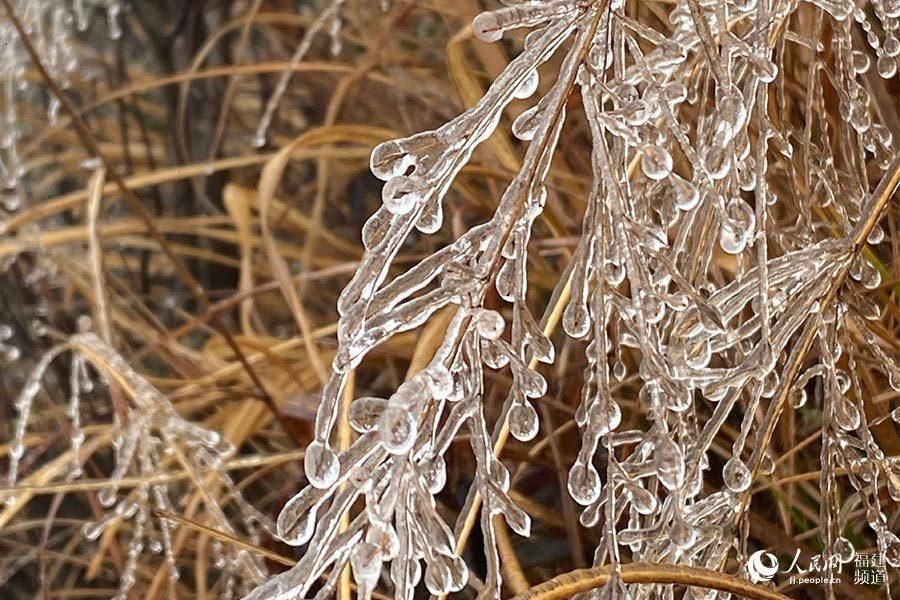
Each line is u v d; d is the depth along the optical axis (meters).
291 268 1.50
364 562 0.56
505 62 0.95
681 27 0.65
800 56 0.80
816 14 0.69
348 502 0.57
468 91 0.95
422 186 0.58
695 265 0.66
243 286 1.28
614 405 0.60
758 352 0.62
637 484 0.60
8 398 1.40
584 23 0.59
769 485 0.72
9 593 1.29
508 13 0.59
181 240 1.56
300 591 0.57
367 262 0.58
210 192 1.58
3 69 1.40
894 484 0.66
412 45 1.52
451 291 0.58
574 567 0.80
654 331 0.62
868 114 0.68
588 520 0.64
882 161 0.70
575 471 0.60
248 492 1.18
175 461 1.16
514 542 0.81
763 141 0.62
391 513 0.57
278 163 1.05
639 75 0.63
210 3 1.68
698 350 0.64
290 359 1.24
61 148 1.78
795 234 0.70
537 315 0.97
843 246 0.65
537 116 0.60
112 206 1.66
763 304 0.61
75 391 0.97
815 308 0.65
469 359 0.58
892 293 0.75
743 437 0.63
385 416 0.55
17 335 1.46
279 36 1.61
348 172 1.46
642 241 0.60
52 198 1.71
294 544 0.57
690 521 0.64
